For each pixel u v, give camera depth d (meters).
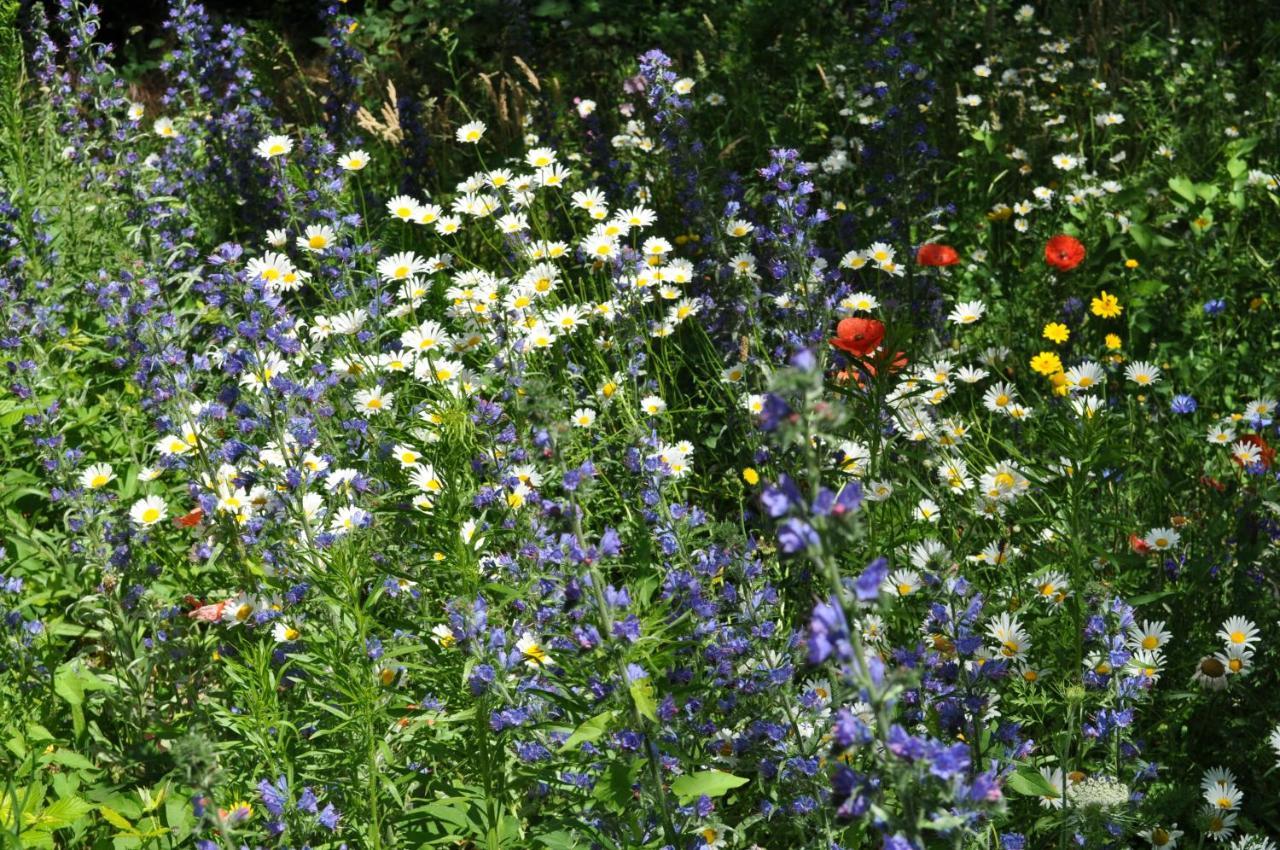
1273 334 5.41
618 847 2.87
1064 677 3.34
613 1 9.31
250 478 3.84
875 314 5.32
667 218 6.26
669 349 5.35
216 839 3.04
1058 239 5.14
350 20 6.88
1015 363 5.34
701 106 7.53
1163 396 5.18
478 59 8.75
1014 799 3.26
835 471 3.86
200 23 7.34
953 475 4.14
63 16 6.99
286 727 3.29
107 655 4.16
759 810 3.33
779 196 4.69
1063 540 3.69
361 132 7.45
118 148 6.66
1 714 3.64
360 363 4.54
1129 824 2.99
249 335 3.94
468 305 4.66
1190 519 4.15
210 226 6.68
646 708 2.58
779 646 3.22
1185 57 7.80
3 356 5.16
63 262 6.13
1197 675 3.51
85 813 3.23
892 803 2.74
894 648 3.49
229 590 4.07
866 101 6.47
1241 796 3.14
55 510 4.85
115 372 5.62
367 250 5.16
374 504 3.86
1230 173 6.11
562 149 7.00
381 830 3.14
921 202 5.90
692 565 3.33
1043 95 7.47
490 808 3.01
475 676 2.98
